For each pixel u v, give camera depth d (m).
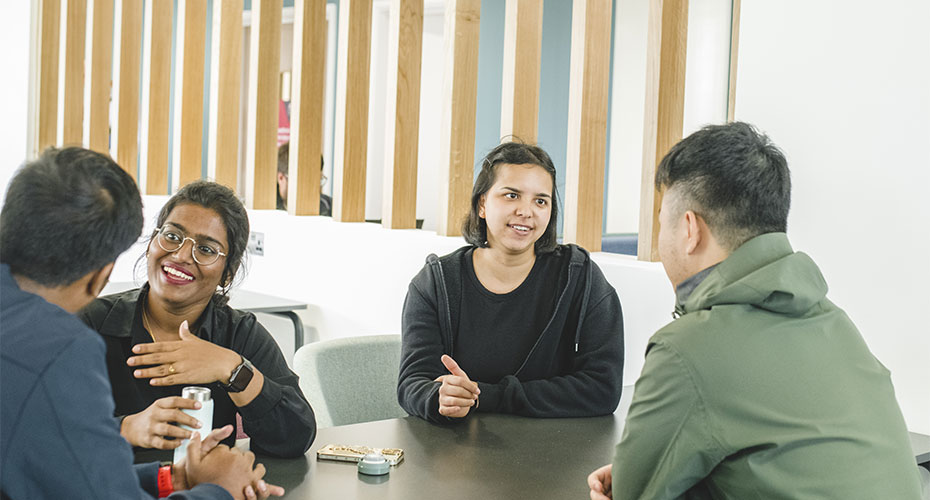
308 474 1.64
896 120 2.16
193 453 1.44
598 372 2.18
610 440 1.95
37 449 1.02
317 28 3.93
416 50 3.44
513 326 2.24
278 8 4.17
